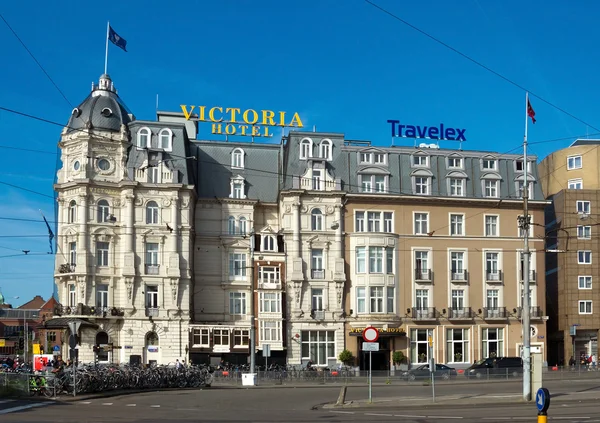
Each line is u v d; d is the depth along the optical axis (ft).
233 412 104.32
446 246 254.47
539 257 260.62
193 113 265.95
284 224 248.73
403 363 244.22
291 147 254.06
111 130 241.76
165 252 237.86
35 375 129.08
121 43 256.32
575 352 262.47
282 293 244.83
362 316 245.04
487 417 91.20
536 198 263.08
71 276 232.32
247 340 241.35
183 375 170.60
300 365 238.48
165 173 240.94
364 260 247.70
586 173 287.07
